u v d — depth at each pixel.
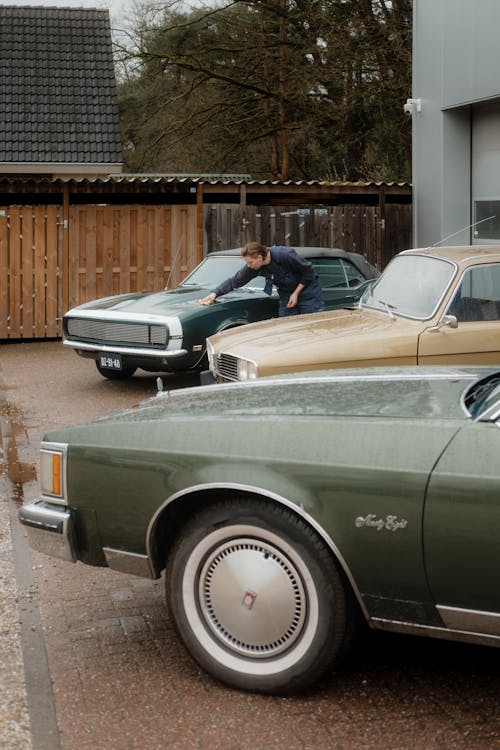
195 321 10.13
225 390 4.41
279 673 3.58
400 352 6.93
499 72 11.56
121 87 30.58
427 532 3.30
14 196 16.56
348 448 3.45
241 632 3.64
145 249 15.53
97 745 3.30
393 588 3.39
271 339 7.23
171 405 4.18
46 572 5.11
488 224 12.93
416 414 3.57
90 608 4.59
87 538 3.91
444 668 3.91
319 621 3.49
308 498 3.45
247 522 3.56
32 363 13.22
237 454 3.59
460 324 7.05
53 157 20.03
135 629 4.33
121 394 10.70
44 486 4.03
